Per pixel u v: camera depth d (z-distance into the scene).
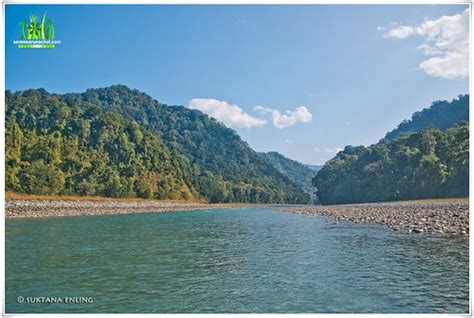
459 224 31.28
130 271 18.06
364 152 145.62
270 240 28.83
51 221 49.91
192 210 100.69
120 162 127.38
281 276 17.02
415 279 16.09
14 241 28.33
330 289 14.97
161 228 40.59
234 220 54.31
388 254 21.36
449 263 18.70
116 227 41.53
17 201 74.56
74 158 107.44
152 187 130.50
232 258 21.31
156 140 152.38
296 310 12.84
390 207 68.50
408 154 116.38
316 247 24.59
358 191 131.50
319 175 161.00
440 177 99.25
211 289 15.10
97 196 106.81
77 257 21.64
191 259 21.08
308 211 74.88
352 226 37.72
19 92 128.75
